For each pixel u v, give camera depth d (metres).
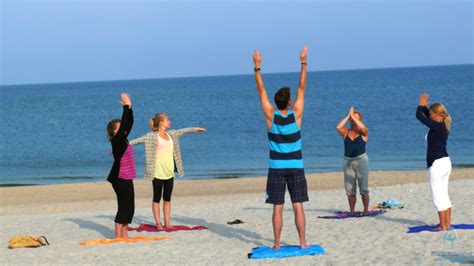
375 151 34.38
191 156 35.28
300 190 8.32
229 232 10.82
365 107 68.19
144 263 8.46
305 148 36.62
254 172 28.16
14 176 30.30
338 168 28.17
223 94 124.56
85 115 76.25
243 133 47.94
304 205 14.38
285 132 8.11
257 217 12.84
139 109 83.56
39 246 10.32
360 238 9.38
